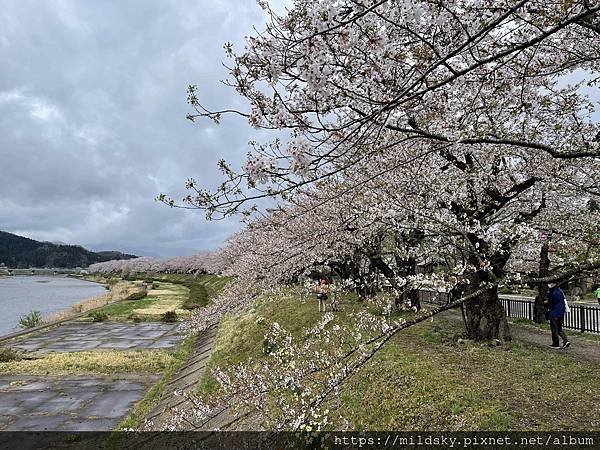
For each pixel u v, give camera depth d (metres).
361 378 9.66
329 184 7.23
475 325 11.73
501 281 7.99
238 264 20.83
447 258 12.02
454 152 9.35
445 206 10.55
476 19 4.91
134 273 121.00
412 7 3.84
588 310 16.91
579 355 10.61
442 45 5.42
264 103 3.96
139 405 17.00
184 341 29.50
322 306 17.81
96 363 23.31
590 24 4.86
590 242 6.82
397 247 13.21
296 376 7.10
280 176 3.64
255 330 19.33
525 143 5.15
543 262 11.84
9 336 31.70
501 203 10.37
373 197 9.74
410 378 8.87
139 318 39.34
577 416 6.80
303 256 13.49
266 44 3.74
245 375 9.41
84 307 51.97
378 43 3.88
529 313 19.39
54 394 18.73
